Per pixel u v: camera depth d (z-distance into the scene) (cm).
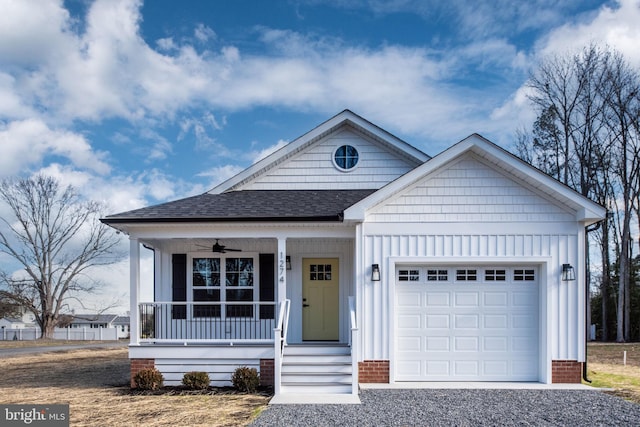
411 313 1147
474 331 1145
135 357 1137
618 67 2784
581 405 918
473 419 820
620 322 2886
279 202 1275
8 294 3922
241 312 1327
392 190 1115
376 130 1414
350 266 1330
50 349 2608
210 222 1130
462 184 1142
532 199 1134
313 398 975
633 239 3152
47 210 4019
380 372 1112
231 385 1126
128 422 823
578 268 1119
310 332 1326
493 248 1130
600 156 2884
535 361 1139
